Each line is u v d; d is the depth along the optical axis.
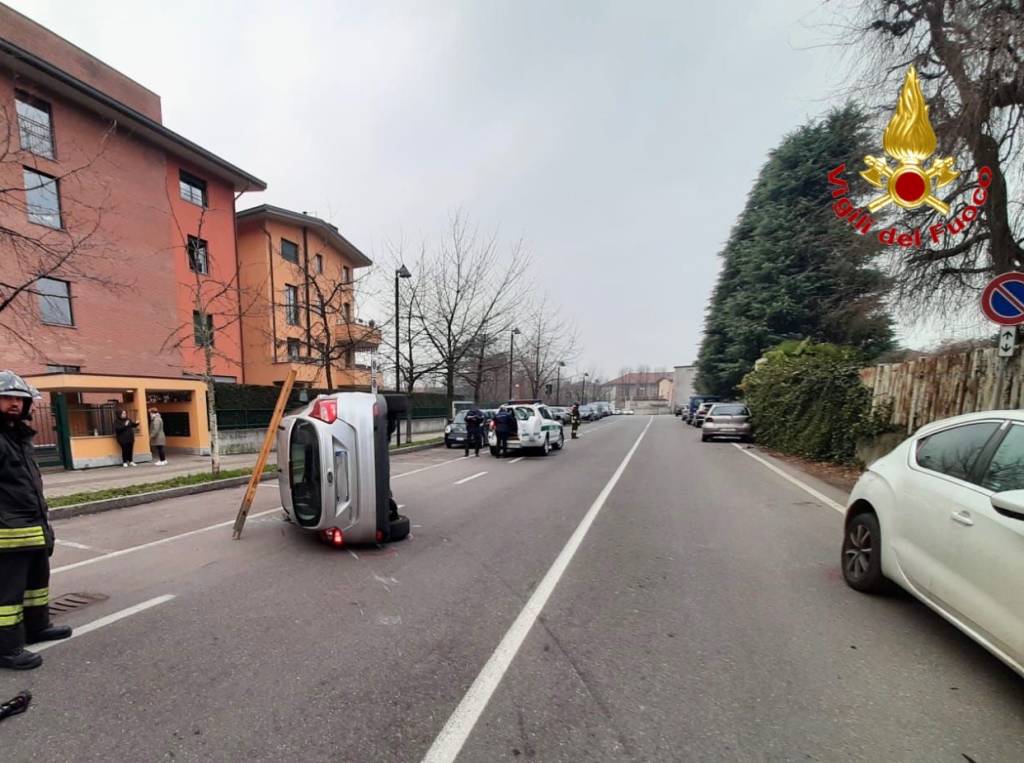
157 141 19.70
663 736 2.46
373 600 4.18
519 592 4.34
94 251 16.47
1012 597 2.63
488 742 2.43
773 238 29.31
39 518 3.34
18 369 15.45
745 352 29.58
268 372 24.30
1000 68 7.56
